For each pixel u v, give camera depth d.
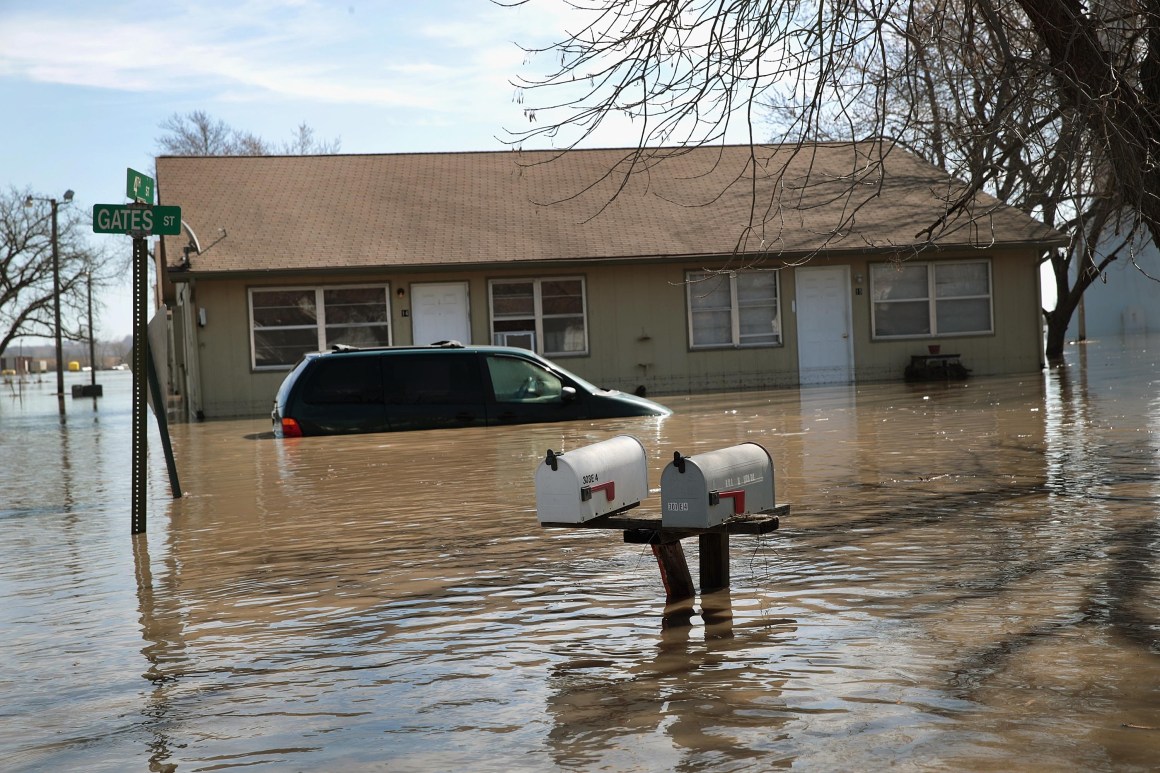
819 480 8.88
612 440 5.66
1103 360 27.69
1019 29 7.56
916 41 7.06
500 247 24.50
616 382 24.88
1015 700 3.62
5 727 3.83
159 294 29.28
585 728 3.53
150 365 9.91
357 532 7.51
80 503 9.87
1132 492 7.62
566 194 26.86
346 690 4.05
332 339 23.95
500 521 7.66
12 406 34.91
